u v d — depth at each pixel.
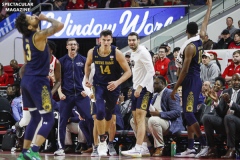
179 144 12.03
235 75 11.30
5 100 14.31
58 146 12.73
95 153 11.53
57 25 8.22
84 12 19.62
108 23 19.30
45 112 8.32
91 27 19.52
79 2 21.52
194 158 10.76
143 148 11.41
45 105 8.29
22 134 13.03
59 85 11.12
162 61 14.78
